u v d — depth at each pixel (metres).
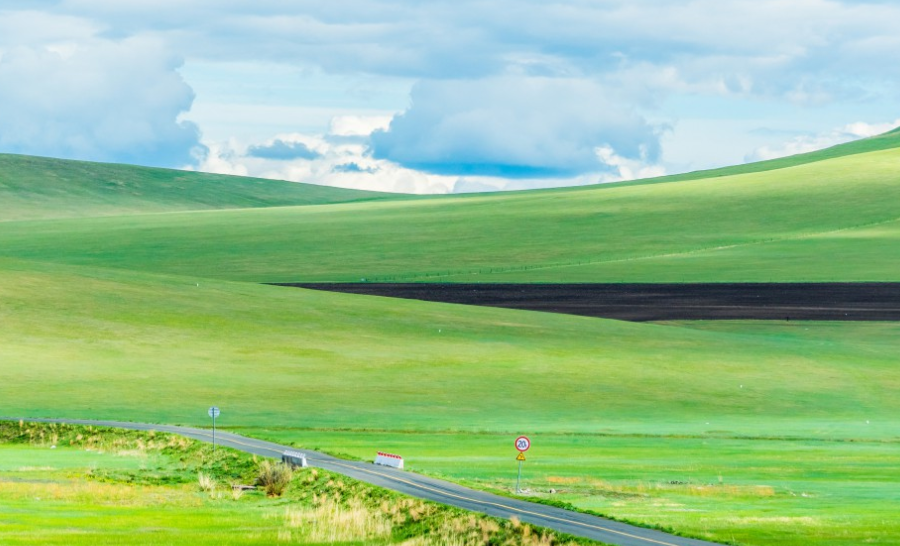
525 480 70.44
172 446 85.50
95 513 59.19
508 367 134.88
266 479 69.06
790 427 107.62
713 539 47.94
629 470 77.56
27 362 123.00
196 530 55.22
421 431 99.44
